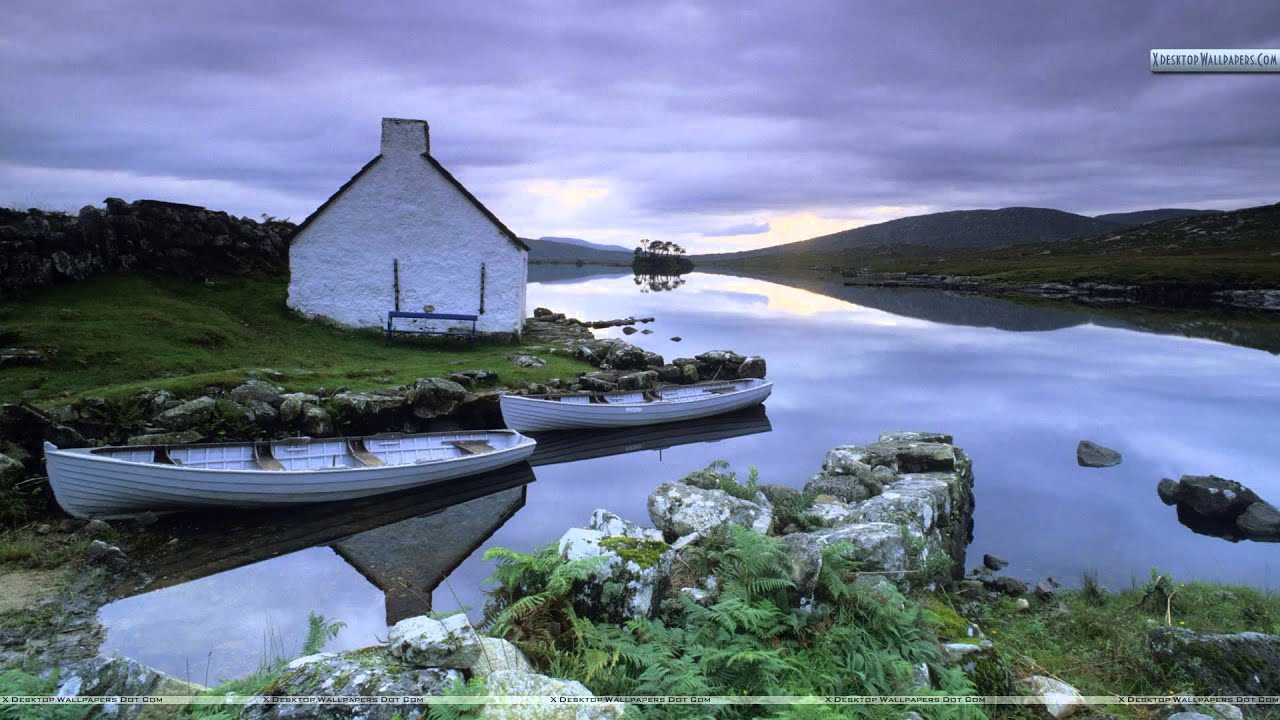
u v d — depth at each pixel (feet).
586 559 22.85
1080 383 107.76
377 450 53.72
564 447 68.13
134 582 36.63
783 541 25.73
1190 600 32.91
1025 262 465.88
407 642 18.56
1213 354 137.80
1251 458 69.21
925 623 24.20
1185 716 19.76
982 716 19.03
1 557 37.14
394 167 90.48
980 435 77.36
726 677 19.65
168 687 18.80
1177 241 495.41
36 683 17.74
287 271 104.78
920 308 236.22
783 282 414.00
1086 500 56.24
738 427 79.41
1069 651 27.45
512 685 17.57
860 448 54.08
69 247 81.00
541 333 111.24
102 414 49.55
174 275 90.58
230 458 48.52
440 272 92.99
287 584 37.29
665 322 178.91
